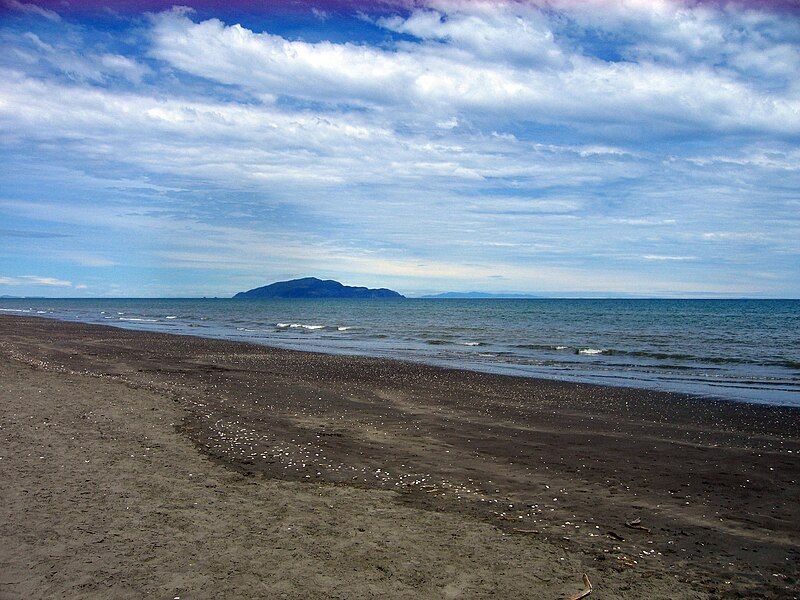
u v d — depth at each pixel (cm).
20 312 9662
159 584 538
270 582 551
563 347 3528
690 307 14475
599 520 762
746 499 848
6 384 1623
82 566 566
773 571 621
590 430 1295
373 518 741
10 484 795
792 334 4672
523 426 1329
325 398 1672
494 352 3294
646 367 2591
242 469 950
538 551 655
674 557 652
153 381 1919
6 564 563
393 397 1706
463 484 905
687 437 1234
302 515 739
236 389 1800
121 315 8875
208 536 654
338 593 535
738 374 2362
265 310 12475
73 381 1756
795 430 1309
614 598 550
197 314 9800
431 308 14250
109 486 811
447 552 640
